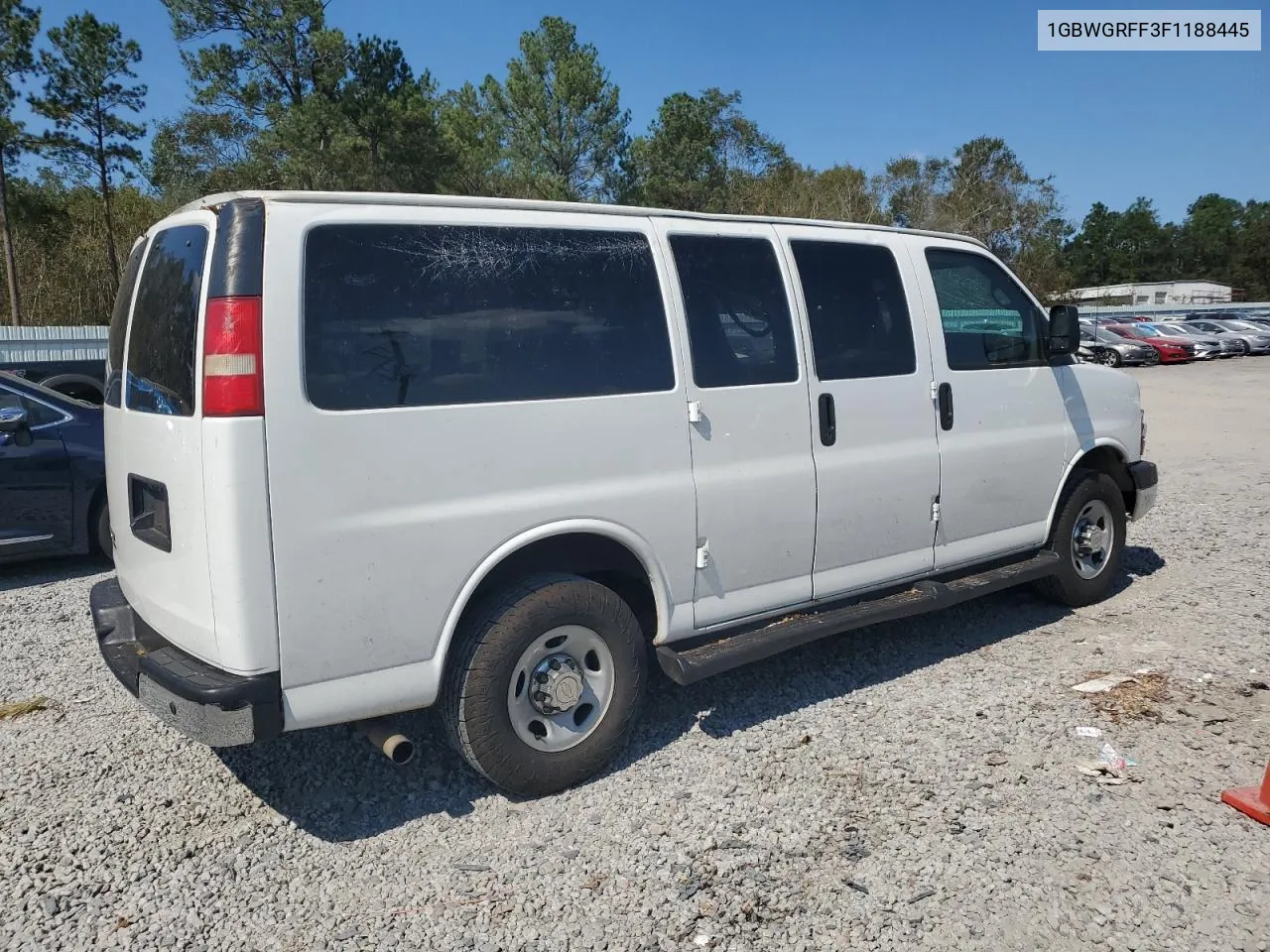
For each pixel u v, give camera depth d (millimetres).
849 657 5023
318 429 3031
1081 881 2994
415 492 3215
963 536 4945
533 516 3455
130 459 3621
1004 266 5250
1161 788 3557
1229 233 110000
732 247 4121
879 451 4504
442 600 3297
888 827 3342
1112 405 5773
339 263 3141
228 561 2926
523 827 3434
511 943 2793
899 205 46281
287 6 33719
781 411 4141
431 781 3799
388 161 34594
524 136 47594
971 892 2957
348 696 3158
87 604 6230
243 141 38000
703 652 3883
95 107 31469
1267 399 18781
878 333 4551
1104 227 116688
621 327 3725
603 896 3002
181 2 34250
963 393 4867
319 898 3043
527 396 3457
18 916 2963
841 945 2736
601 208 3791
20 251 34500
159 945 2820
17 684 4848
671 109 50250
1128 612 5656
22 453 6574
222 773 3900
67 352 17219
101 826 3498
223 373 2920
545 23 46531
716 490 3938
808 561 4301
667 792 3641
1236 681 4539
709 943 2764
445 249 3363
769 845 3256
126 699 4660
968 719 4199
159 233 3643
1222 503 8922
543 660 3574
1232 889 2938
